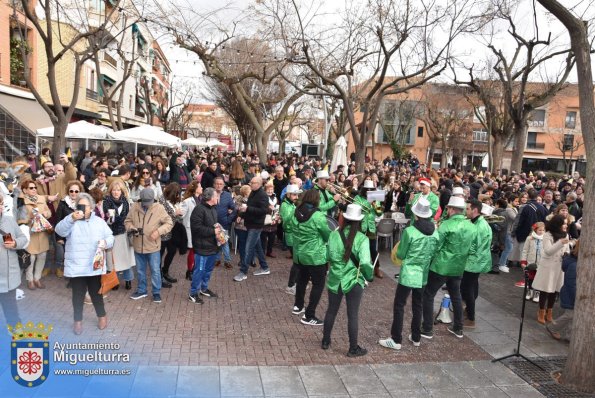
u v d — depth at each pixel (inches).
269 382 194.4
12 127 725.3
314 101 1264.8
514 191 545.0
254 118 754.8
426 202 233.3
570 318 255.9
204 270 290.7
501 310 308.8
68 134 649.6
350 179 418.6
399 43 472.4
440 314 281.0
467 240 243.6
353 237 219.9
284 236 431.2
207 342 230.7
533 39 649.6
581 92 209.9
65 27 932.6
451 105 1531.7
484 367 222.1
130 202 332.2
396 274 384.8
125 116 1617.9
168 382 189.5
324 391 190.4
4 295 209.9
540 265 283.3
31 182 282.7
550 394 199.2
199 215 281.9
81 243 223.5
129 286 307.3
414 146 2202.3
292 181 356.2
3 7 748.0
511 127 940.0
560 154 2055.9
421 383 202.7
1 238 201.9
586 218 206.1
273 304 294.5
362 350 226.2
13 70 824.9
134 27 1093.8
